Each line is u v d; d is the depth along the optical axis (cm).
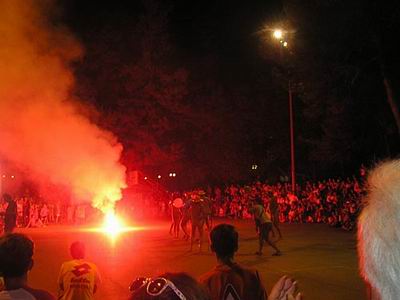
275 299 211
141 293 160
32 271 1257
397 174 102
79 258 604
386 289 98
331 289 955
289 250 1565
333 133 2759
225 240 409
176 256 1498
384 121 2669
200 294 161
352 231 2208
